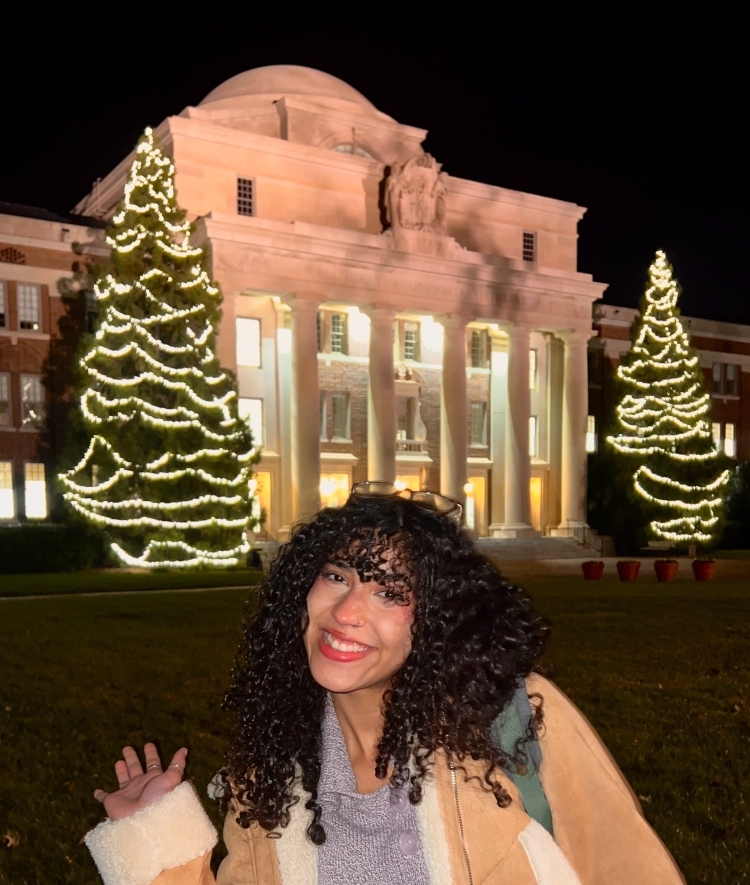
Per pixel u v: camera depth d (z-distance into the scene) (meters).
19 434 39.47
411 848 2.00
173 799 2.08
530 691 2.11
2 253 39.50
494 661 2.01
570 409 48.12
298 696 2.23
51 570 33.66
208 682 10.32
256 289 39.28
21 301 39.91
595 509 49.12
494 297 45.56
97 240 41.41
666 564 27.38
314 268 40.59
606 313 54.81
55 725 8.20
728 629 14.79
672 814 5.56
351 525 2.17
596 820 2.00
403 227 43.41
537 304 47.03
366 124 46.28
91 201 49.62
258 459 35.28
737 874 4.66
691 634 14.14
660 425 46.66
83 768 6.81
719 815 5.55
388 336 42.56
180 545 32.66
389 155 47.09
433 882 1.96
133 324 33.62
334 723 2.24
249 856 2.23
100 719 8.43
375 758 2.09
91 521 32.59
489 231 49.62
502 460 50.00
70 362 40.56
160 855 2.01
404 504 2.24
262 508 36.38
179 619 17.14
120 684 10.25
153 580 28.62
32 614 18.25
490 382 50.34
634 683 9.95
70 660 12.05
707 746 7.17
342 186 44.88
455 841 1.95
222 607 19.70
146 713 8.65
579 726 2.09
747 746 7.17
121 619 17.20
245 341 42.81
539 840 1.92
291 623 2.27
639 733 7.59
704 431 47.25
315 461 40.00
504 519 49.56
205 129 41.59
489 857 1.93
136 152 35.28
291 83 47.22
